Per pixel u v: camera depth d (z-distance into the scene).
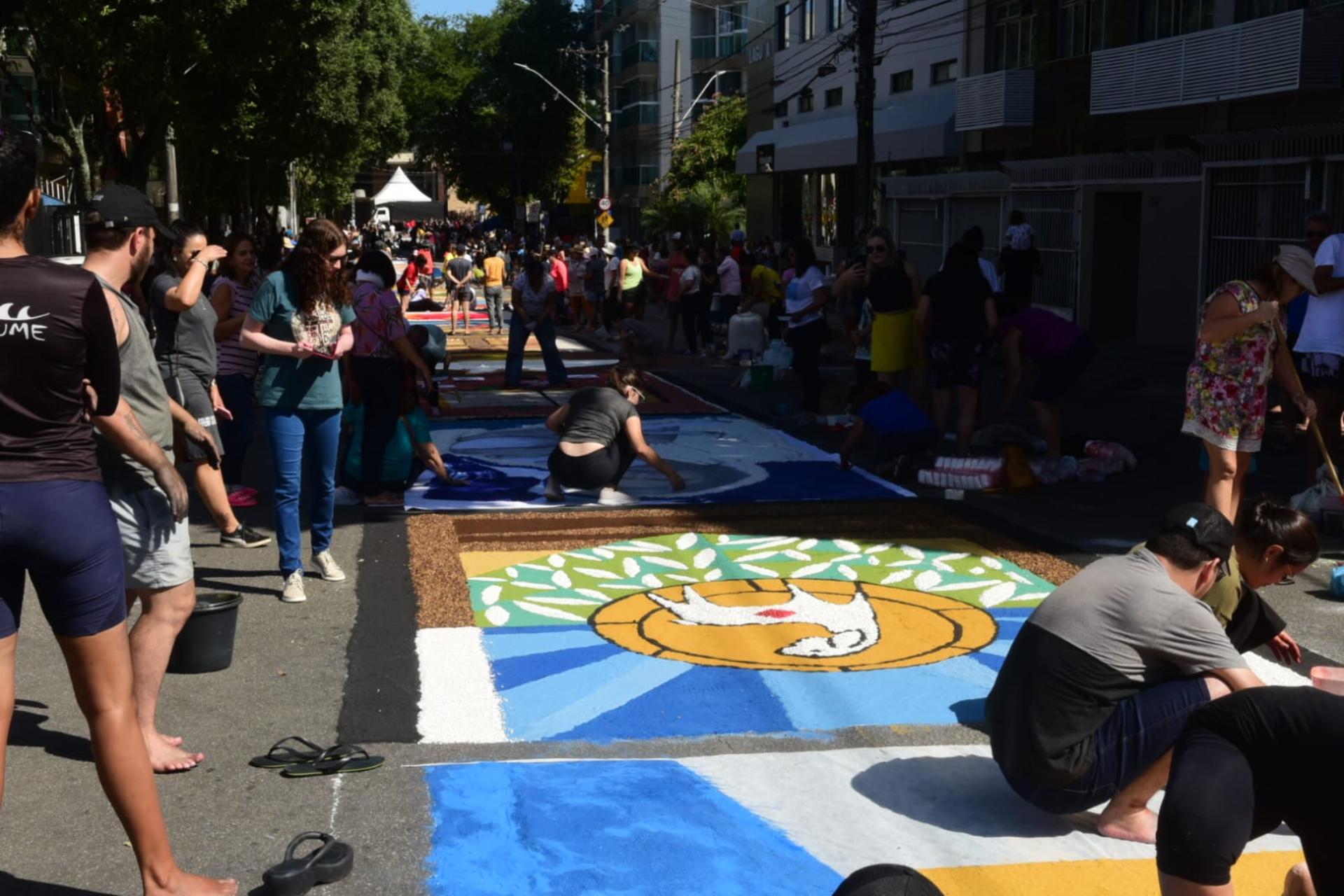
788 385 16.77
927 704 5.45
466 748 4.95
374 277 9.17
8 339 3.31
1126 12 22.31
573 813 4.37
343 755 4.77
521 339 16.81
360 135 44.34
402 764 4.78
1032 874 3.98
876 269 11.80
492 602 6.94
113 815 4.37
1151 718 4.12
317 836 4.01
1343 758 2.60
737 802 4.46
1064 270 24.61
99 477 3.59
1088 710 4.12
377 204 49.75
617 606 6.89
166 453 4.60
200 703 5.40
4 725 3.47
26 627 6.45
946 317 10.64
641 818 4.33
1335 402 10.24
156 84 22.42
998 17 27.50
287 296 6.65
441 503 9.43
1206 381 7.50
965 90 26.52
